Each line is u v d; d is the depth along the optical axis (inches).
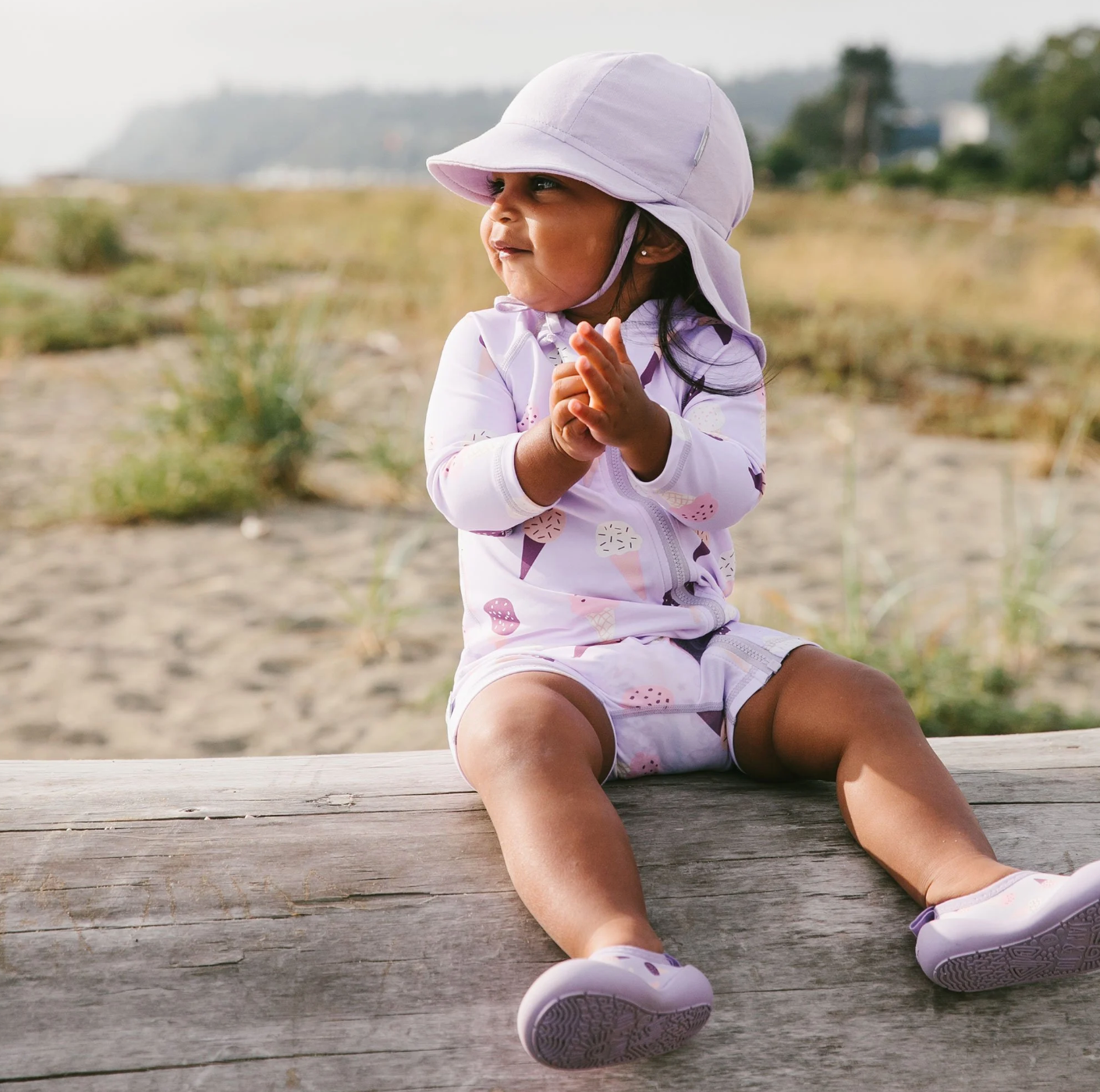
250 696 132.2
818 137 3201.3
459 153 62.1
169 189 968.9
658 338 62.7
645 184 60.6
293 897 53.2
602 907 46.4
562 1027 41.3
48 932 51.4
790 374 299.9
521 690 54.4
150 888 53.5
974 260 599.8
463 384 62.0
